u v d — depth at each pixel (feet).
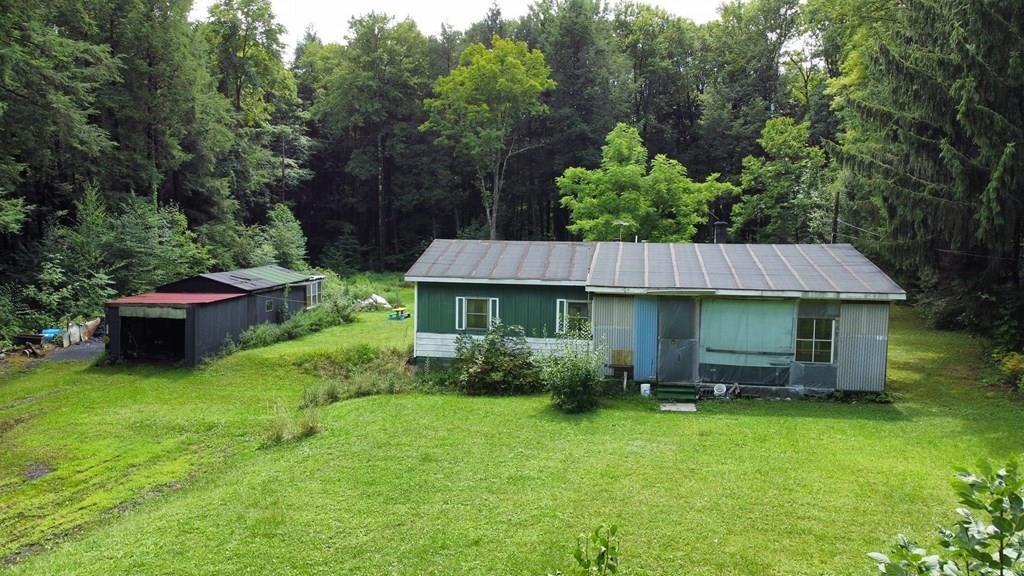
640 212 103.40
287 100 167.63
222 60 137.28
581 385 47.01
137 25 103.71
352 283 128.47
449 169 167.02
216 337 69.97
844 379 49.88
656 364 52.54
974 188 55.52
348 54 161.68
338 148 176.65
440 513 29.66
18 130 80.64
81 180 100.78
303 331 80.28
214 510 31.07
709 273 53.88
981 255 57.57
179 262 97.91
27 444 45.47
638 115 162.71
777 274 52.90
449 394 53.78
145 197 103.76
